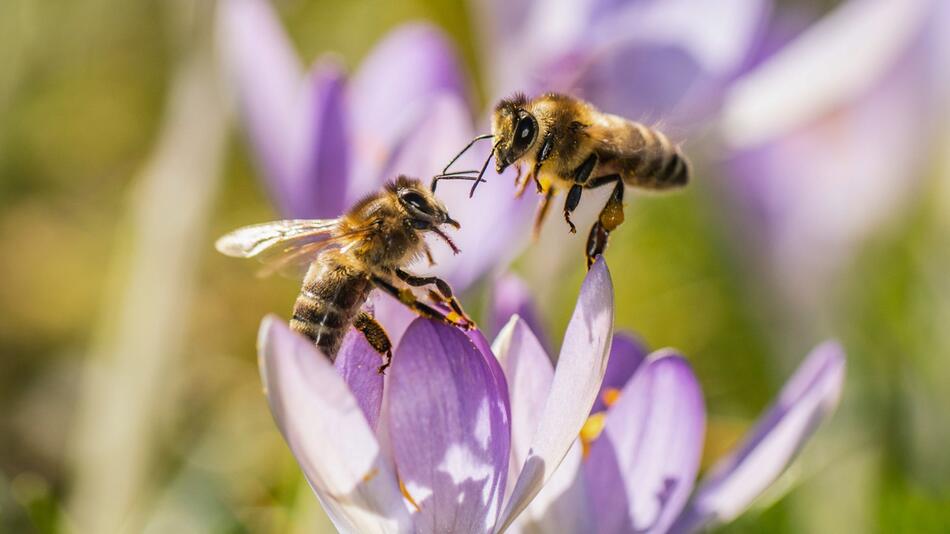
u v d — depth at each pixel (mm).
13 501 246
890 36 298
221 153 291
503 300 227
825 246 320
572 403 203
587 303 201
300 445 200
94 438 291
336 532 248
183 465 296
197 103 290
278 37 272
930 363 315
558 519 213
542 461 204
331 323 222
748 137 297
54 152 432
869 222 318
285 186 270
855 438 294
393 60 283
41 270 411
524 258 305
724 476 224
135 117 462
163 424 292
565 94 241
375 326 214
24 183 427
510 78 291
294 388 197
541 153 236
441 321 206
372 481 202
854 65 300
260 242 229
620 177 241
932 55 302
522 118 234
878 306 322
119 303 299
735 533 280
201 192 290
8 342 391
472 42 436
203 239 291
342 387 197
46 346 392
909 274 323
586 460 217
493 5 290
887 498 294
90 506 289
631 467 217
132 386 290
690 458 218
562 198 280
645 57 286
